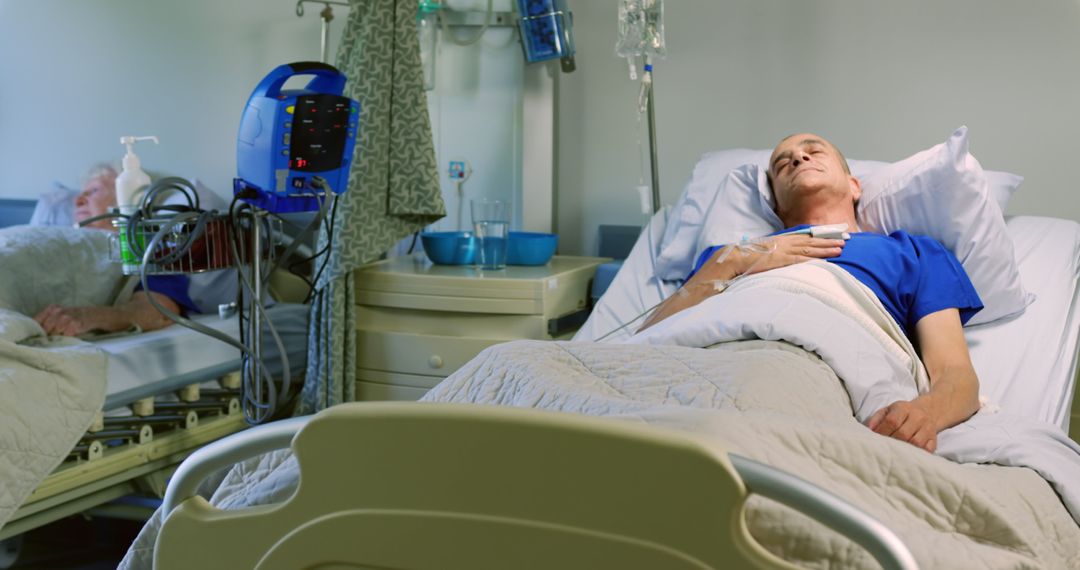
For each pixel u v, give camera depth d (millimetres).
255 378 2303
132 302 2516
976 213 1985
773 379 1441
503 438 875
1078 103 2516
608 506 861
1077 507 1336
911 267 1902
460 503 904
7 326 2088
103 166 3336
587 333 2301
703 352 1538
